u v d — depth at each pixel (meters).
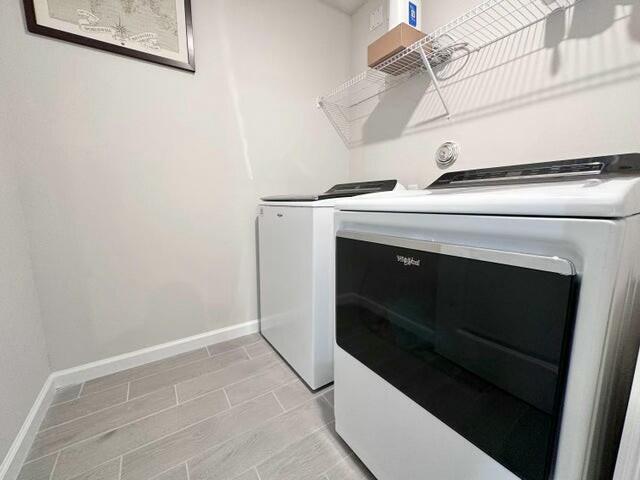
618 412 0.51
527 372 0.48
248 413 1.16
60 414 1.15
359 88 2.01
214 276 1.69
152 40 1.35
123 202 1.38
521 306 0.48
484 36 1.26
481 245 0.55
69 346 1.32
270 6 1.69
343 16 2.00
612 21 0.93
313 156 1.99
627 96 0.92
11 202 1.07
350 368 0.92
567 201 0.42
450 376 0.62
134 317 1.47
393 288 0.75
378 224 0.79
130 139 1.36
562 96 1.05
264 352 1.64
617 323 0.42
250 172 1.74
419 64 1.50
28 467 0.92
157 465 0.94
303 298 1.30
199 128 1.54
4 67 1.08
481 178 1.01
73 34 1.18
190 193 1.55
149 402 1.22
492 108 1.27
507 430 0.52
